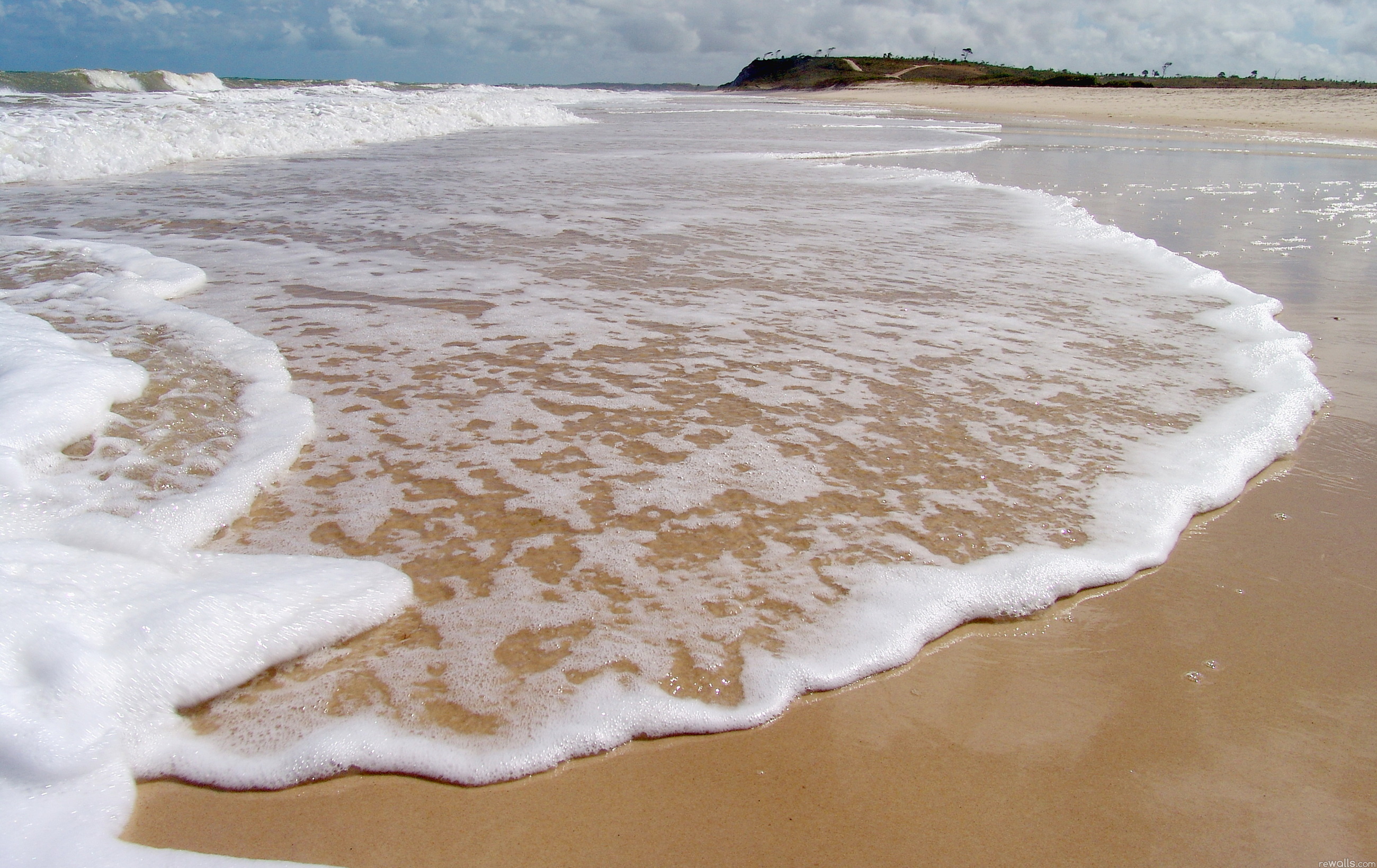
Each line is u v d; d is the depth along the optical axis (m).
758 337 3.78
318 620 1.75
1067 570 2.07
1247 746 1.59
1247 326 4.13
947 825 1.40
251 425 2.71
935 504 2.36
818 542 2.17
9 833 1.30
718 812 1.42
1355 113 25.75
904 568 2.06
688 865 1.32
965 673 1.76
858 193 8.40
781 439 2.74
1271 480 2.62
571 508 2.29
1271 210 8.05
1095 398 3.15
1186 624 1.94
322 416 2.84
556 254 5.34
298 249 5.35
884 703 1.67
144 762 1.46
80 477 2.29
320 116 14.31
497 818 1.39
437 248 5.43
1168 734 1.61
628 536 2.17
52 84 24.03
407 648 1.74
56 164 8.86
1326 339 4.04
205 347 3.41
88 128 10.22
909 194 8.34
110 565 1.86
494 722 1.56
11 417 2.47
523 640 1.78
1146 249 5.83
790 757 1.54
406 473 2.46
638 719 1.59
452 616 1.84
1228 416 3.01
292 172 9.57
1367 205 8.51
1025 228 6.58
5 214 6.48
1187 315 4.31
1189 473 2.58
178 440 2.57
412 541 2.11
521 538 2.14
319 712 1.58
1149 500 2.41
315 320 3.90
